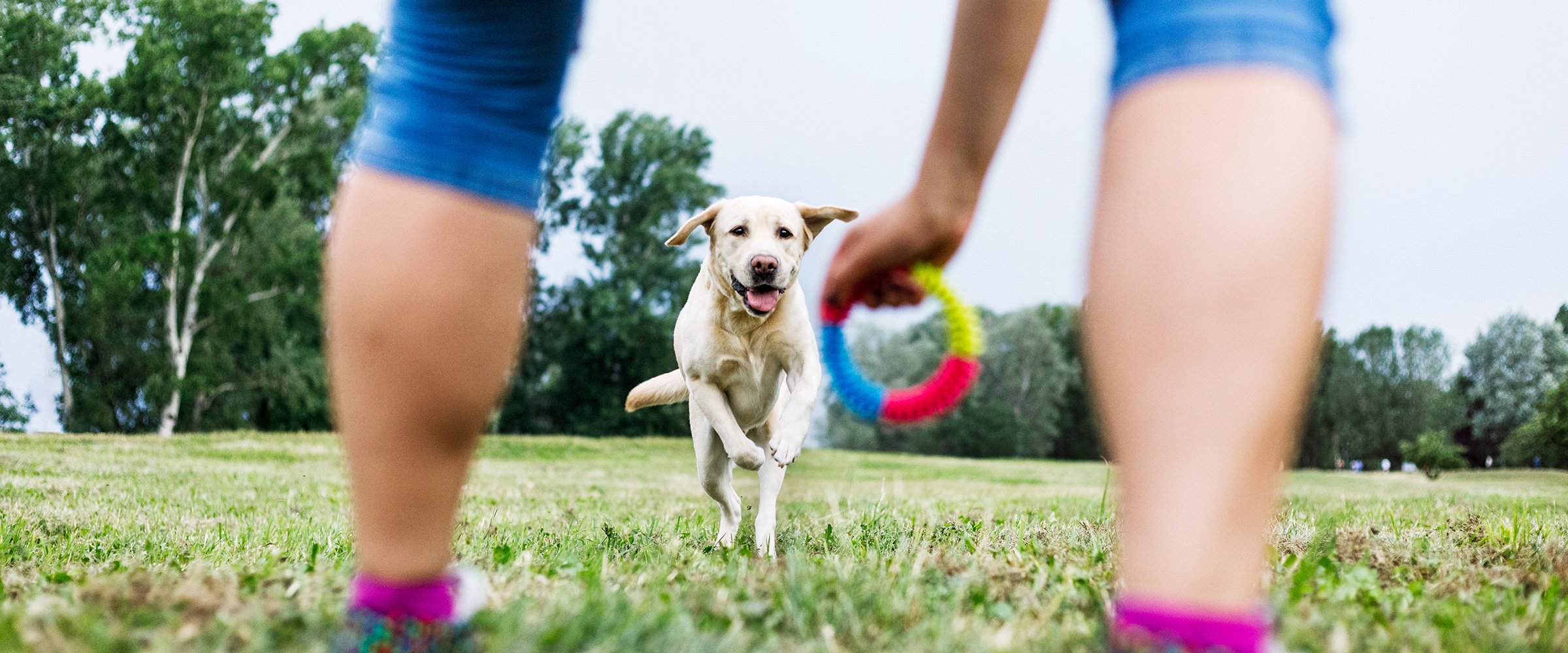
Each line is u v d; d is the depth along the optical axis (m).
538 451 24.09
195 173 32.56
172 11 31.78
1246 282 0.88
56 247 33.44
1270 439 0.89
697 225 4.78
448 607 1.43
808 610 1.96
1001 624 1.93
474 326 1.28
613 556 3.53
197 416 35.47
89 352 34.94
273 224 34.47
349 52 35.41
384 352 1.25
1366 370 53.78
